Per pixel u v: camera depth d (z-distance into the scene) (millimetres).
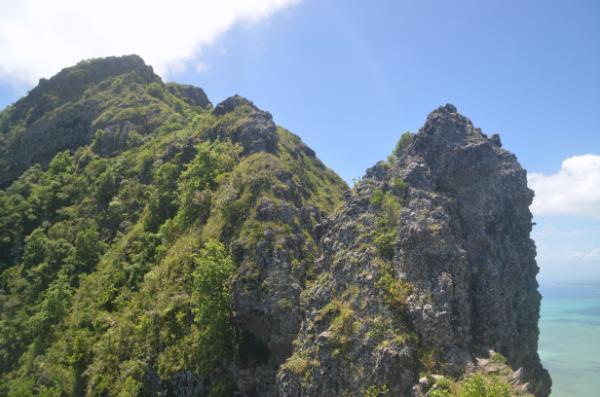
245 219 68750
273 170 77188
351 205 61375
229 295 61250
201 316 59281
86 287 84125
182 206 82438
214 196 78500
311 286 58562
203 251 64312
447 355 45062
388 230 54625
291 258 62219
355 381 45938
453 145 59469
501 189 58719
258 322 58562
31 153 142750
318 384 47938
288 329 56500
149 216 90062
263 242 63438
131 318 68750
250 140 90750
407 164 60688
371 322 47969
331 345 48938
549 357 130125
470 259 53688
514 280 54625
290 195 73688
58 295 81750
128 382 60719
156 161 105375
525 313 54656
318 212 77500
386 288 49281
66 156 129000
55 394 67000
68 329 76938
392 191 58094
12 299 90562
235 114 102188
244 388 56281
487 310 50969
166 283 68750
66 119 144875
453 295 49062
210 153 86438
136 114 134250
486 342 49344
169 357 60156
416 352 45219
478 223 55438
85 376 67188
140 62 164250
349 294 51812
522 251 57281
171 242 78125
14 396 68000
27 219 111500
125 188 103938
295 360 51125
